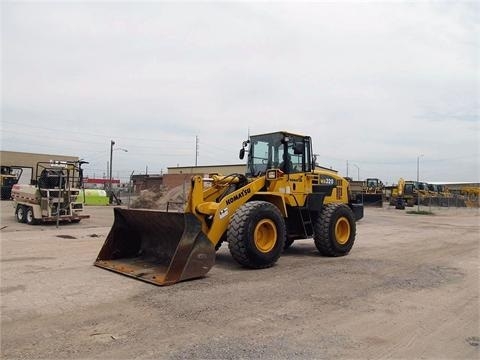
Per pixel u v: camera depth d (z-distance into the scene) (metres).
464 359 3.99
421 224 20.84
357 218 12.92
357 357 3.96
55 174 16.14
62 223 16.84
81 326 4.62
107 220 18.52
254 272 7.59
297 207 9.34
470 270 8.30
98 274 7.22
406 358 3.98
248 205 7.82
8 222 16.81
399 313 5.32
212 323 4.77
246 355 3.91
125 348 4.04
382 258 9.56
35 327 4.59
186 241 6.79
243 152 10.27
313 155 10.12
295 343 4.24
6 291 6.04
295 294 6.08
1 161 45.72
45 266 7.91
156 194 9.44
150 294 5.93
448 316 5.24
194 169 44.78
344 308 5.46
